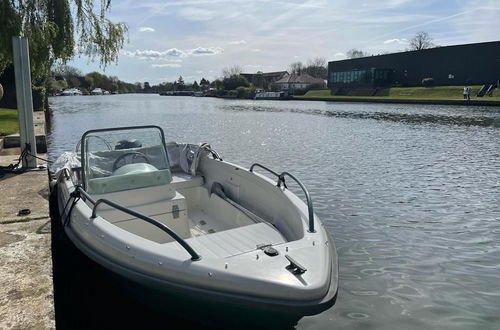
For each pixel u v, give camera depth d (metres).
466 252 6.03
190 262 3.34
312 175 11.04
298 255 3.48
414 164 12.55
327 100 66.62
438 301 4.71
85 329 3.88
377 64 75.75
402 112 36.00
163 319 3.95
